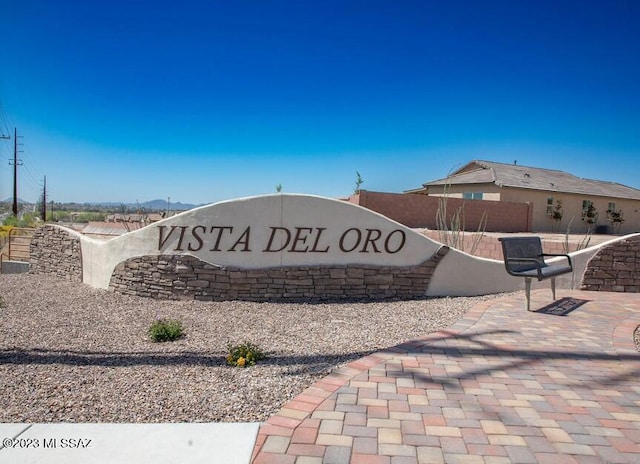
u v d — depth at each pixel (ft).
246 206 29.58
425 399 13.70
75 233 39.81
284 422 12.21
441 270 31.14
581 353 17.93
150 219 53.93
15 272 50.11
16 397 14.28
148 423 12.22
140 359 18.29
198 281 29.78
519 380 15.23
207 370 16.79
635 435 11.72
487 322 22.74
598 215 128.57
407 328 22.58
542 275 25.21
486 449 11.02
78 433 11.65
